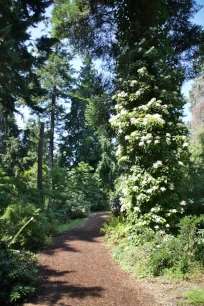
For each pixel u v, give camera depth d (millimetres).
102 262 5316
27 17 10461
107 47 10180
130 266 4758
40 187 13297
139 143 5840
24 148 18641
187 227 4656
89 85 10023
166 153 6012
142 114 6090
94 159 22891
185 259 4180
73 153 24125
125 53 7324
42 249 6508
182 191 6461
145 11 7766
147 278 4141
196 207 6512
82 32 9969
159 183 5855
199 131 14477
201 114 16547
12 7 9750
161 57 6965
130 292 3723
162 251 4406
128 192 6309
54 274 4590
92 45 10328
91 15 9562
